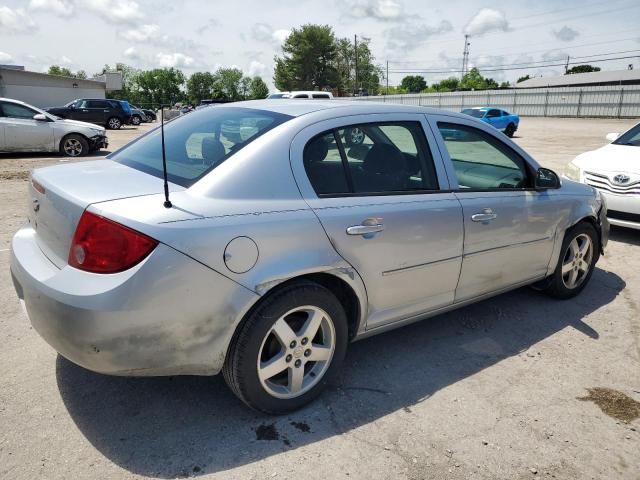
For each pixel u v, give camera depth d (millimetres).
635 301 4453
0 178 9758
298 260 2486
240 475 2293
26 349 3283
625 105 43719
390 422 2703
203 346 2338
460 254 3264
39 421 2596
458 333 3762
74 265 2264
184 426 2605
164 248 2168
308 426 2646
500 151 3637
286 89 92625
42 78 38469
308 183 2631
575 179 6730
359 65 96938
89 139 13867
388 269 2896
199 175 2480
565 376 3217
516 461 2451
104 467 2305
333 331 2764
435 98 56188
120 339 2172
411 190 3068
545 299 4434
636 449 2568
